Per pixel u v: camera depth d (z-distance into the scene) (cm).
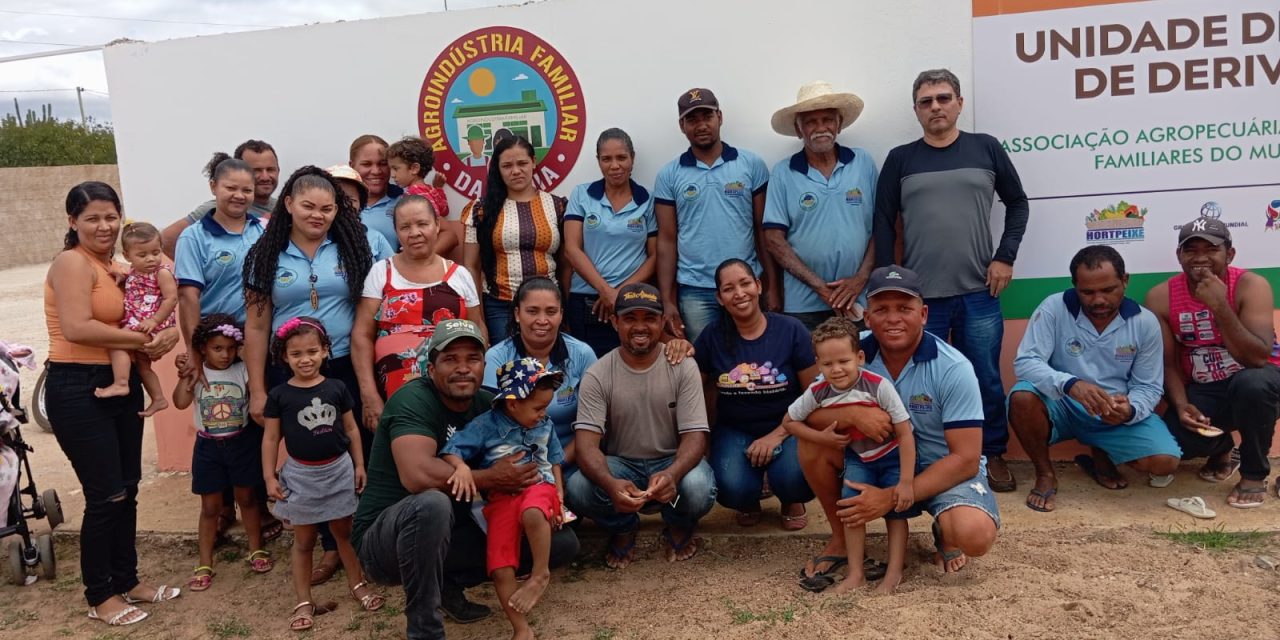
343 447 401
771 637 348
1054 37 497
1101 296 448
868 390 375
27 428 784
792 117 499
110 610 404
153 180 604
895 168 484
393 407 353
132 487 414
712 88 532
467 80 559
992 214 516
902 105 515
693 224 501
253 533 454
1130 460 461
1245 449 447
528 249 505
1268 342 448
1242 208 496
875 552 422
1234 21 483
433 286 437
